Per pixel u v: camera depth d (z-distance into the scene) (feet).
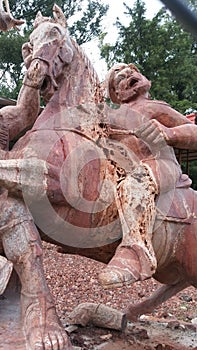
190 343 10.02
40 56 7.87
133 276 7.12
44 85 8.27
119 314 9.96
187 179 9.08
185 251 8.67
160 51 65.57
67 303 19.81
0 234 7.53
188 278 9.00
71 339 9.16
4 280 7.07
